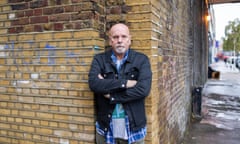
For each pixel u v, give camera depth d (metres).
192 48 7.20
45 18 2.64
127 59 2.22
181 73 4.90
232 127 6.21
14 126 2.91
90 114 2.50
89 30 2.45
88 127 2.51
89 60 2.46
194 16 7.80
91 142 2.51
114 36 2.20
